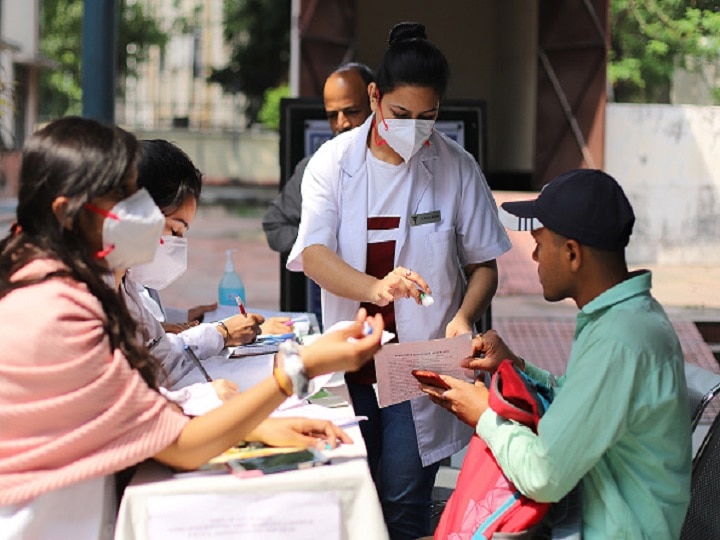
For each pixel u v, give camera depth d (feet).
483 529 7.77
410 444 10.57
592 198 7.55
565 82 40.32
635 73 40.50
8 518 6.72
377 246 10.55
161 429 6.89
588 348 7.35
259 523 6.94
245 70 97.55
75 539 6.84
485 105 17.57
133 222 6.93
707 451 8.62
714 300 29.71
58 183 6.84
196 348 9.98
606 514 7.49
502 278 32.09
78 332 6.73
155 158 8.96
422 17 46.42
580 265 7.63
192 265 45.24
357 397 10.70
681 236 37.06
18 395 6.68
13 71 64.59
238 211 74.02
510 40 45.06
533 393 8.13
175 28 116.78
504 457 7.68
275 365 7.36
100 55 18.47
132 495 6.82
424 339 10.66
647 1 39.63
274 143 89.10
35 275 6.84
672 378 7.29
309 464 7.18
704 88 39.75
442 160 10.75
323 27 37.27
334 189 10.57
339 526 7.02
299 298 16.61
